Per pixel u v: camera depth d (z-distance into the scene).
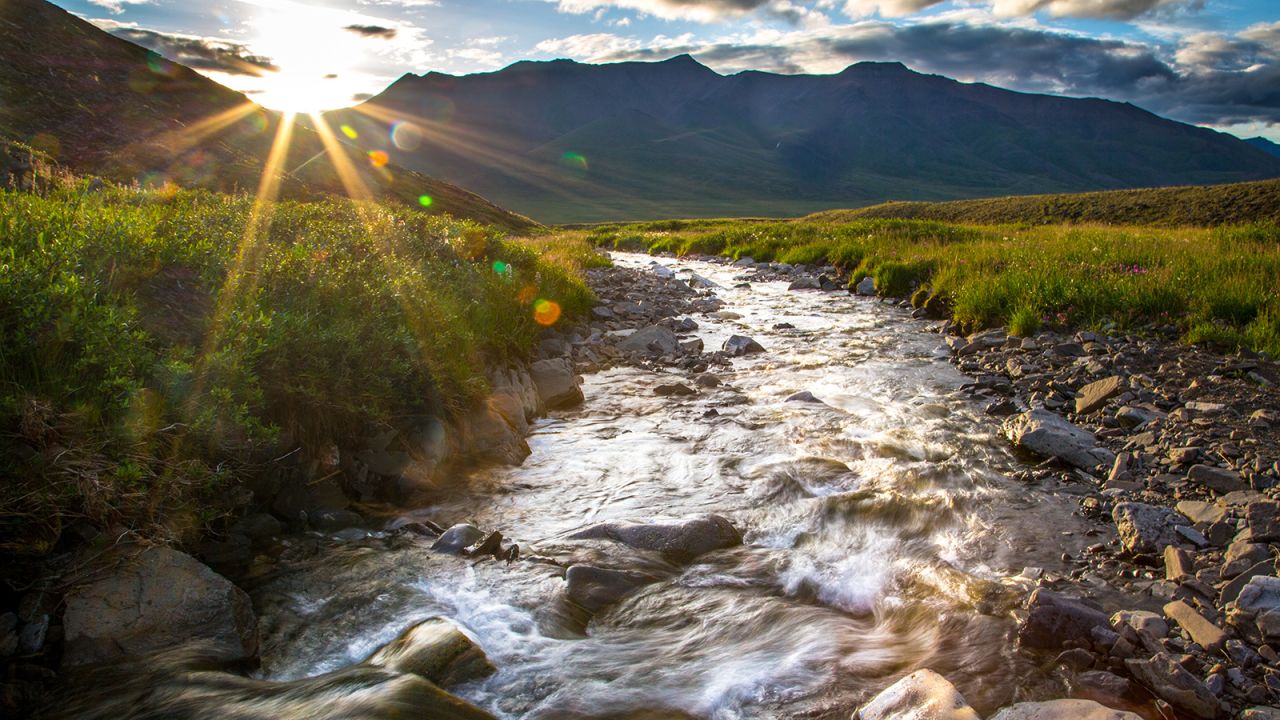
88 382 4.67
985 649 3.98
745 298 18.70
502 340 9.22
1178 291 12.07
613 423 8.45
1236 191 52.34
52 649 3.64
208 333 5.70
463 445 7.06
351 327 6.48
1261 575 4.31
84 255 5.74
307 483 5.77
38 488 4.01
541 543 5.36
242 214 9.72
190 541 4.84
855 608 4.54
